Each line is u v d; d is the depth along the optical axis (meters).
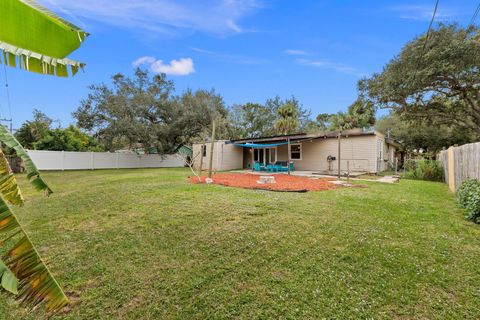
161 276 2.65
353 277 2.52
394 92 14.73
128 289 2.44
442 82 13.75
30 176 1.39
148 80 21.11
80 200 6.32
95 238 3.72
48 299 1.24
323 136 14.61
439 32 12.45
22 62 1.61
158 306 2.20
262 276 2.59
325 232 3.69
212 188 7.68
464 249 3.08
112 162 20.09
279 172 14.75
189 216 4.56
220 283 2.50
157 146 21.06
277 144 14.61
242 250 3.18
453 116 16.02
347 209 5.02
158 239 3.60
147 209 5.11
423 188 8.20
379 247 3.15
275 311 2.08
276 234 3.65
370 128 25.75
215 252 3.15
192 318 2.05
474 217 4.20
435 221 4.21
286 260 2.89
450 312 2.00
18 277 1.18
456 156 7.11
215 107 21.75
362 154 13.89
